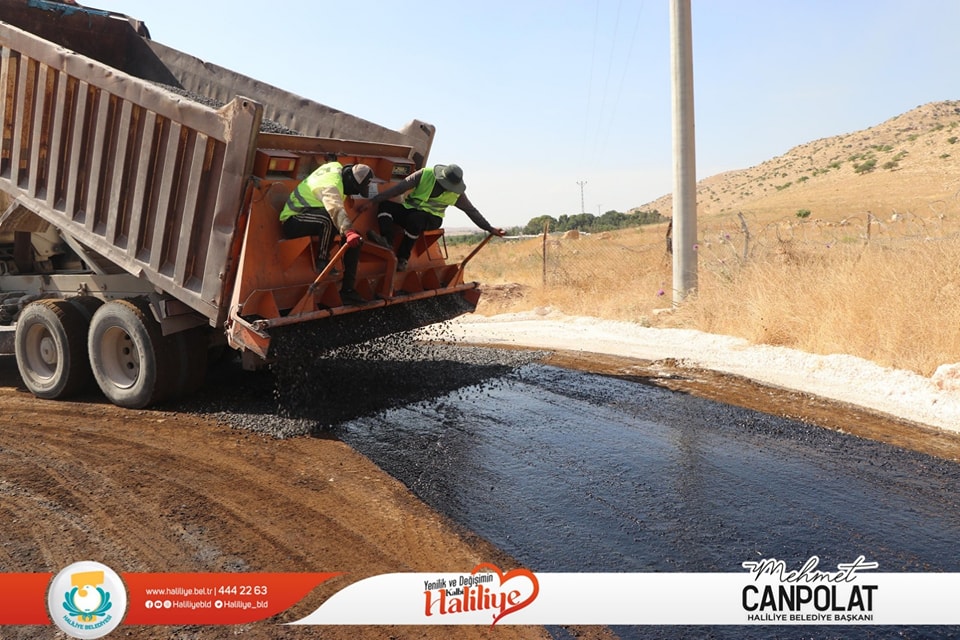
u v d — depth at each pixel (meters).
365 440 5.35
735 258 11.41
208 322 6.07
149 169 5.65
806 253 11.14
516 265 22.12
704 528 3.81
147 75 9.48
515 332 10.80
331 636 2.89
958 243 8.64
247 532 3.80
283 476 4.61
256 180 5.27
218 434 5.46
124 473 4.64
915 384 6.46
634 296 12.82
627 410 6.15
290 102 8.36
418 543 3.68
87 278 6.62
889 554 3.49
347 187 5.68
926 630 2.88
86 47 8.99
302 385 6.27
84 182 6.15
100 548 3.59
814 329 8.34
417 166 7.26
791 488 4.34
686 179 11.11
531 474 4.65
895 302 7.73
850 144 144.62
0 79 6.55
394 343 7.03
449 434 5.49
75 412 6.07
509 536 3.75
